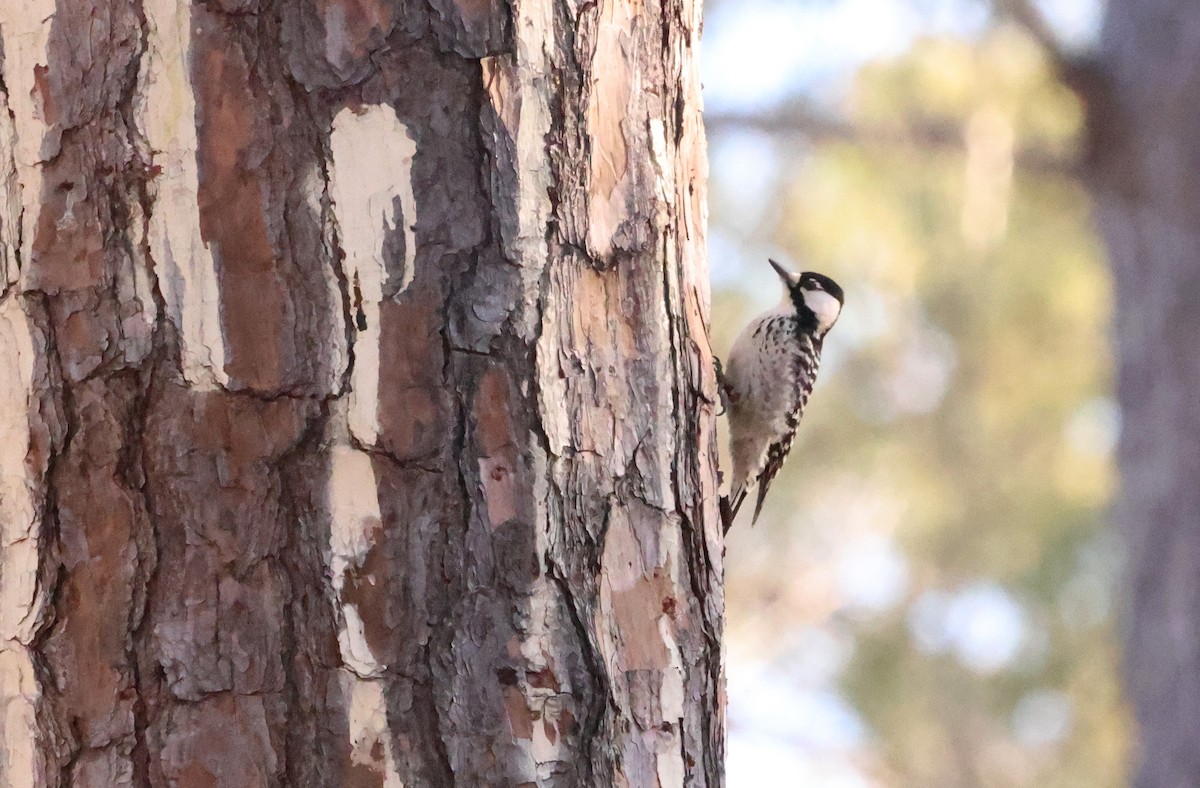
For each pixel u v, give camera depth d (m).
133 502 4.46
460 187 4.66
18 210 4.49
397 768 4.50
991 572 20.52
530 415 4.71
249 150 4.52
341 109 4.58
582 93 4.90
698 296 5.57
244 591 4.48
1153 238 13.44
